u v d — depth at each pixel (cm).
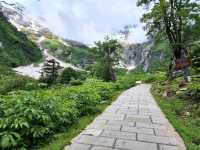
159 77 4850
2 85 2019
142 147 432
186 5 1661
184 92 1206
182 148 430
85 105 788
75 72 4288
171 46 1853
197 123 639
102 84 1489
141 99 1388
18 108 441
